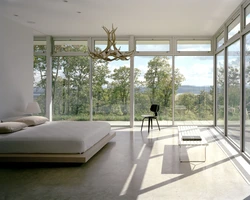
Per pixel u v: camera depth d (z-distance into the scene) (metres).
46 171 3.64
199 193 2.83
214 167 3.82
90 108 8.40
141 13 5.72
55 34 8.04
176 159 4.29
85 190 2.92
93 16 6.01
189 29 7.23
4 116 5.40
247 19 4.68
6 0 5.01
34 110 6.01
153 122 8.35
